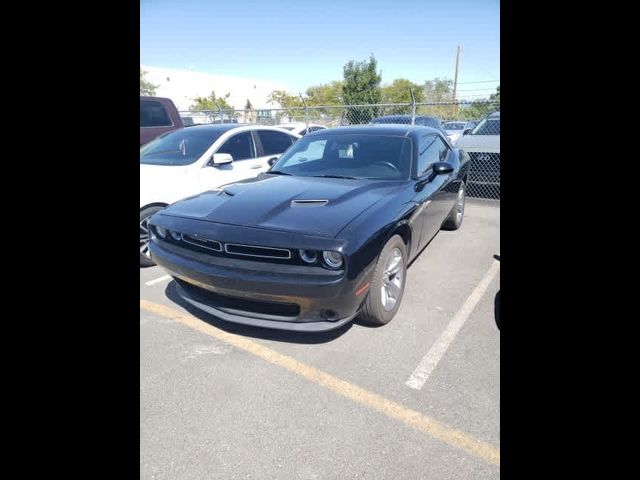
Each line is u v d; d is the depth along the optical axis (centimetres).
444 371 255
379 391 239
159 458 194
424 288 376
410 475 184
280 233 250
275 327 259
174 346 287
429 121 1130
